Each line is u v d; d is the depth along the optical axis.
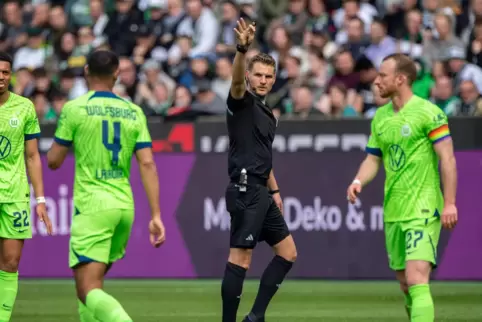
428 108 23.02
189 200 39.56
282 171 39.03
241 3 56.06
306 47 51.59
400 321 29.44
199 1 55.28
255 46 54.91
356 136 38.53
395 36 50.75
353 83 47.72
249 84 24.08
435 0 51.75
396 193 23.39
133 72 52.25
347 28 50.84
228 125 23.59
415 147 23.16
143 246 39.75
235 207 23.41
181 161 39.66
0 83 24.00
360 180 24.42
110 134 21.61
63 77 53.88
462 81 45.53
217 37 55.12
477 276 38.03
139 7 58.72
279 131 39.09
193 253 39.53
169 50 55.31
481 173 37.75
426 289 22.59
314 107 46.56
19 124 24.56
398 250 23.73
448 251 38.22
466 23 51.38
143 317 30.39
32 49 58.84
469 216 37.94
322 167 38.78
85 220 21.36
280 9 55.50
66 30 58.31
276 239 24.44
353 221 38.59
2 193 24.38
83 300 21.23
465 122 37.88
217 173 39.38
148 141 22.08
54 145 21.81
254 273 39.09
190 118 42.06
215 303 33.31
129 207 21.80
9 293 24.64
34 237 40.34
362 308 32.06
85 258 21.22
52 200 40.12
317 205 38.81
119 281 39.44
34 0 63.09
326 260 38.81
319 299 34.06
